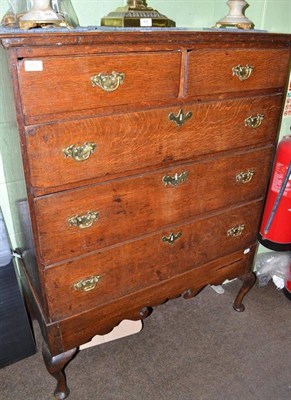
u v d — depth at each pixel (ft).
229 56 3.25
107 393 4.20
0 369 4.45
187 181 3.60
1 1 3.69
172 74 3.00
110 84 2.74
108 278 3.56
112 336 4.87
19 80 2.42
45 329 3.53
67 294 3.38
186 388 4.26
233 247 4.51
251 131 3.82
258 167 4.15
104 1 4.09
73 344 3.70
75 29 2.71
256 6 4.57
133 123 2.99
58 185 2.88
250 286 5.16
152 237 3.66
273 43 3.51
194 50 3.03
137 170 3.23
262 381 4.35
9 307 4.08
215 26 4.00
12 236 4.79
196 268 4.26
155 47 2.83
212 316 5.35
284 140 4.84
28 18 2.76
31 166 2.70
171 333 5.04
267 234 5.20
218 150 3.67
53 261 3.16
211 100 3.35
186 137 3.36
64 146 2.76
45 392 4.19
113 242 3.42
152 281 3.92
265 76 3.61
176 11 4.57
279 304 5.61
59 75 2.53
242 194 4.18
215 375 4.42
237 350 4.78
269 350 4.78
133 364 4.57
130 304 3.88
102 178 3.07
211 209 3.99
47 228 2.99
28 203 2.86
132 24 3.40
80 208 3.07
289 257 5.90
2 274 3.87
